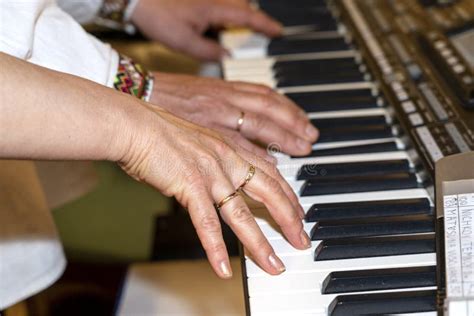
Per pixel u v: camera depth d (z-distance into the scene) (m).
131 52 2.00
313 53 1.61
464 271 0.93
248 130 1.23
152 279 1.74
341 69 1.51
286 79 1.49
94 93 0.92
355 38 1.58
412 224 1.06
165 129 0.95
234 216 0.96
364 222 1.07
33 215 1.33
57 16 1.14
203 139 0.97
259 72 1.55
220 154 0.97
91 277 2.17
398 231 1.06
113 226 2.26
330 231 1.06
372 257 1.03
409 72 1.36
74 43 1.14
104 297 2.09
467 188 0.92
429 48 1.37
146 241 2.26
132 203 2.29
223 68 1.58
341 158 1.23
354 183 1.15
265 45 1.65
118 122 0.92
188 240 1.82
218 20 1.70
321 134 1.29
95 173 1.61
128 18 1.69
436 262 0.96
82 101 0.90
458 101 1.21
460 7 1.49
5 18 1.03
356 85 1.45
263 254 0.96
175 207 1.89
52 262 1.37
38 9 1.07
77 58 1.14
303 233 1.02
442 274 0.94
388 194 1.14
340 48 1.61
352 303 0.96
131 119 0.93
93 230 2.28
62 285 2.13
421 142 1.17
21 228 1.31
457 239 0.93
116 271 2.19
